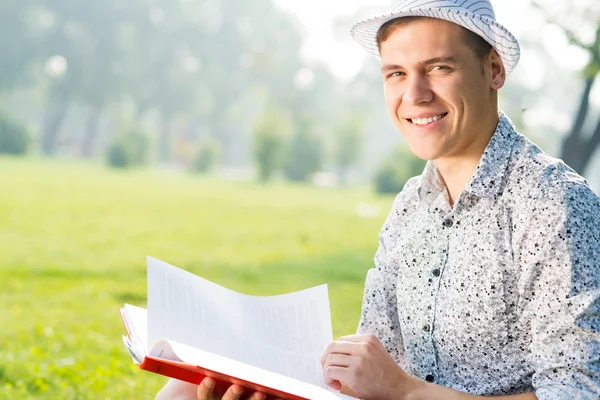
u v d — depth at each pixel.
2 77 59.69
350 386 1.88
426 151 1.95
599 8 10.93
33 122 70.12
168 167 63.50
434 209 2.02
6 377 4.71
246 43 69.88
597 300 1.73
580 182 1.85
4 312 7.12
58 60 61.84
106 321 6.98
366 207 23.58
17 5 58.53
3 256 10.57
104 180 27.55
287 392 1.71
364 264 11.36
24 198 18.62
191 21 65.88
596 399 1.70
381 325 2.18
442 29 1.86
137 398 4.43
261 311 2.15
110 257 11.19
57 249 11.59
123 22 62.19
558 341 1.77
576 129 12.12
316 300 2.21
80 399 4.36
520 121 14.35
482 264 1.90
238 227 15.86
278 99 70.69
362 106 71.75
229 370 1.71
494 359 1.91
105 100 62.38
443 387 1.85
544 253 1.80
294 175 42.84
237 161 76.06
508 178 1.91
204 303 2.03
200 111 68.75
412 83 1.91
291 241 13.96
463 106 1.90
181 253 12.00
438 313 1.97
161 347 1.74
